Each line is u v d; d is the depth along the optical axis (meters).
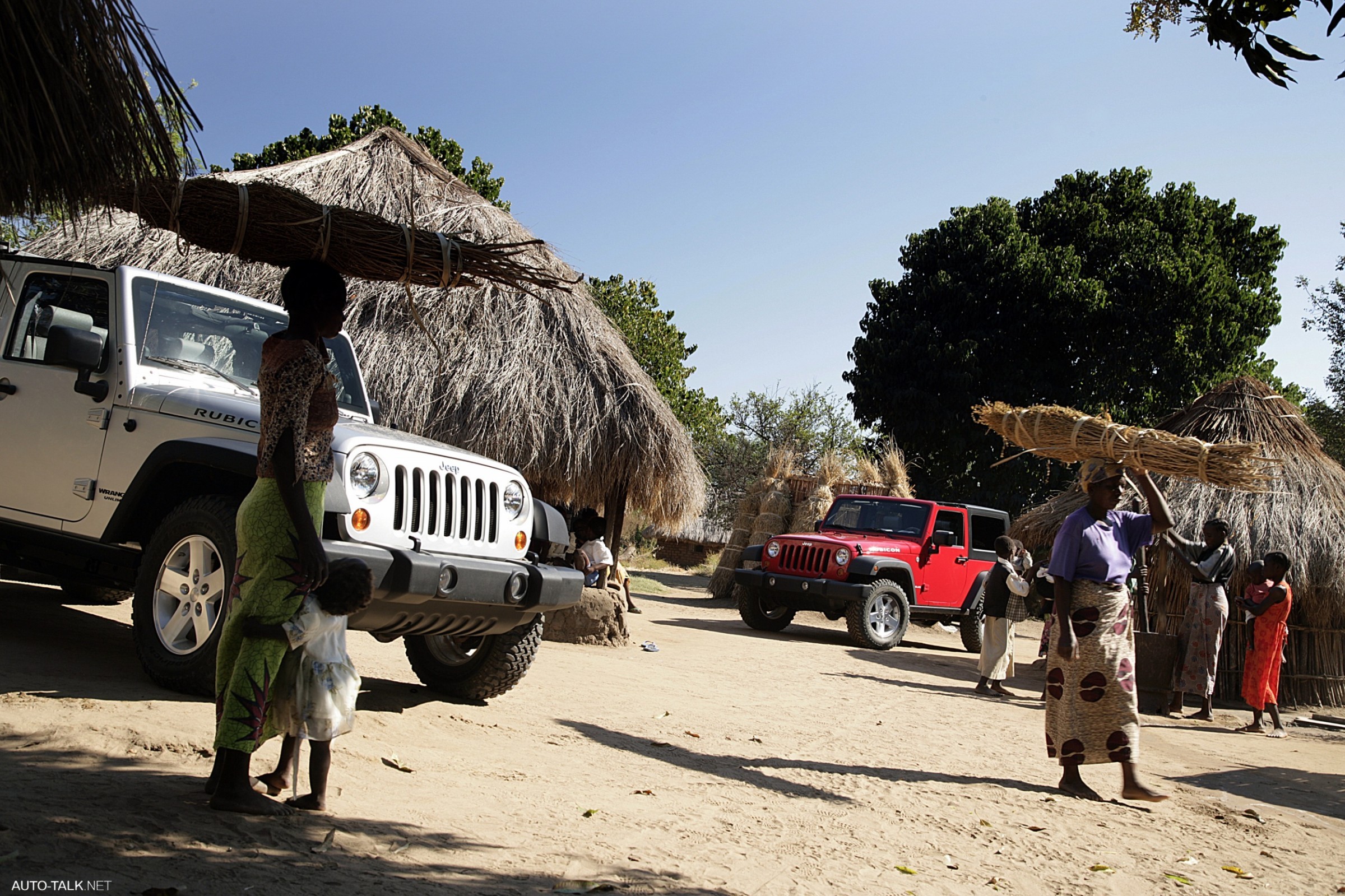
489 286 11.18
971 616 15.41
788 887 3.48
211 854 2.96
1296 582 11.01
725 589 20.88
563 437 10.81
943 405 29.03
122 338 5.48
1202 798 5.79
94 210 3.06
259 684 3.34
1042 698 10.41
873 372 30.23
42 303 5.93
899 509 15.16
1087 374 29.06
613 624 10.47
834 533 15.09
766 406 42.06
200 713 4.47
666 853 3.71
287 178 11.49
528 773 4.64
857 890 3.54
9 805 3.08
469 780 4.37
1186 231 30.81
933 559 14.63
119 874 2.69
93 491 5.37
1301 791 6.42
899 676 10.83
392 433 5.49
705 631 13.75
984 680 10.23
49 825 2.96
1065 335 29.23
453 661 6.20
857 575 13.97
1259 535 11.15
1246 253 31.84
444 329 10.70
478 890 3.03
